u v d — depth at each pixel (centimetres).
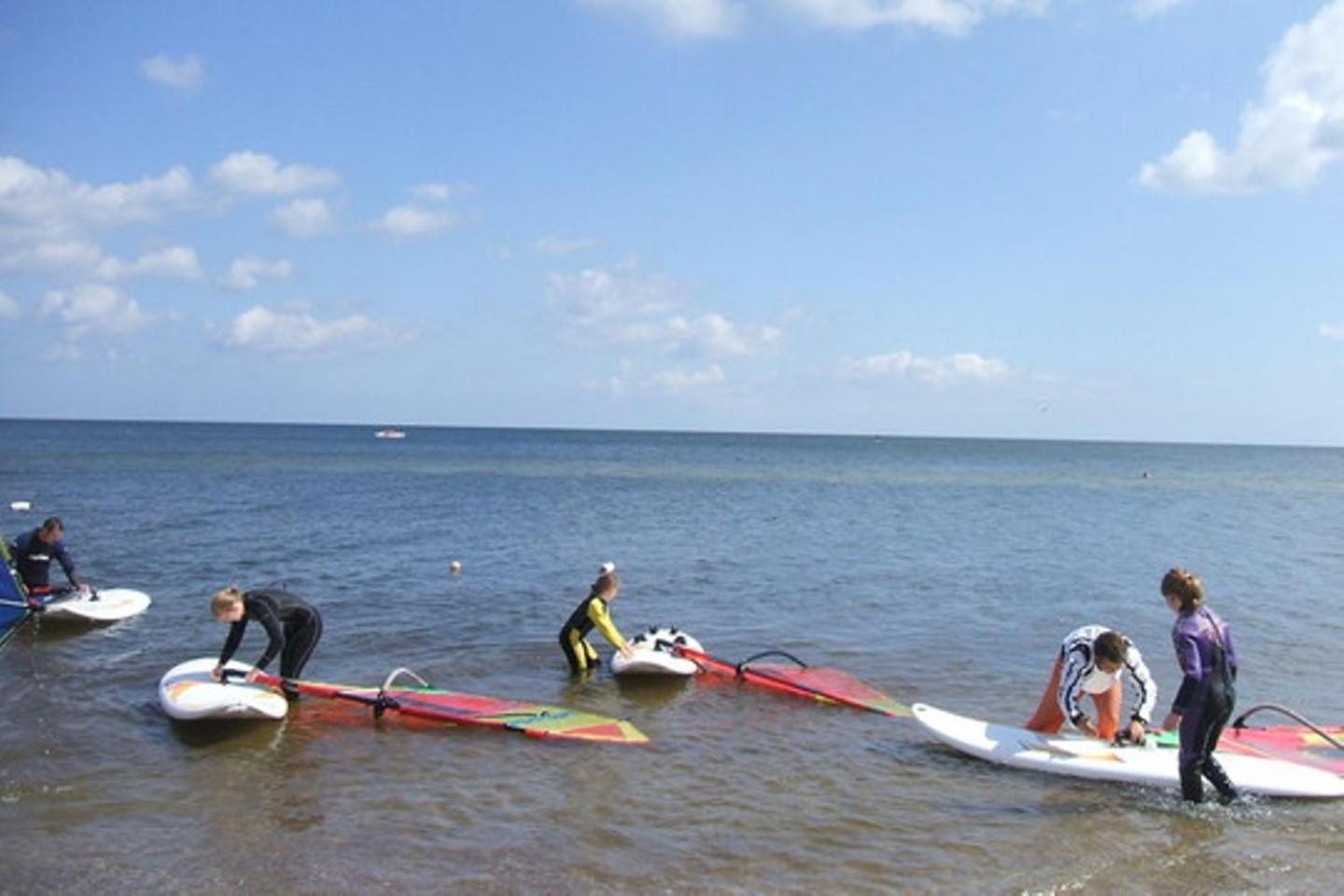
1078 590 2022
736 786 848
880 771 895
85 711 1039
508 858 692
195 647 1345
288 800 796
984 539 3003
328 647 1371
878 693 1166
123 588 1791
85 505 3406
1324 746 955
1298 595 1977
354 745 939
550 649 1390
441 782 842
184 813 765
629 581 2025
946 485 6341
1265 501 5350
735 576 2133
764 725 1035
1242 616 1730
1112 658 895
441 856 693
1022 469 9719
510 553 2417
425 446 13025
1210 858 714
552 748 943
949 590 1988
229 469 6122
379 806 784
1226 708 797
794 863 693
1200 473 9594
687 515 3647
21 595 1427
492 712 1028
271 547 2398
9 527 2719
